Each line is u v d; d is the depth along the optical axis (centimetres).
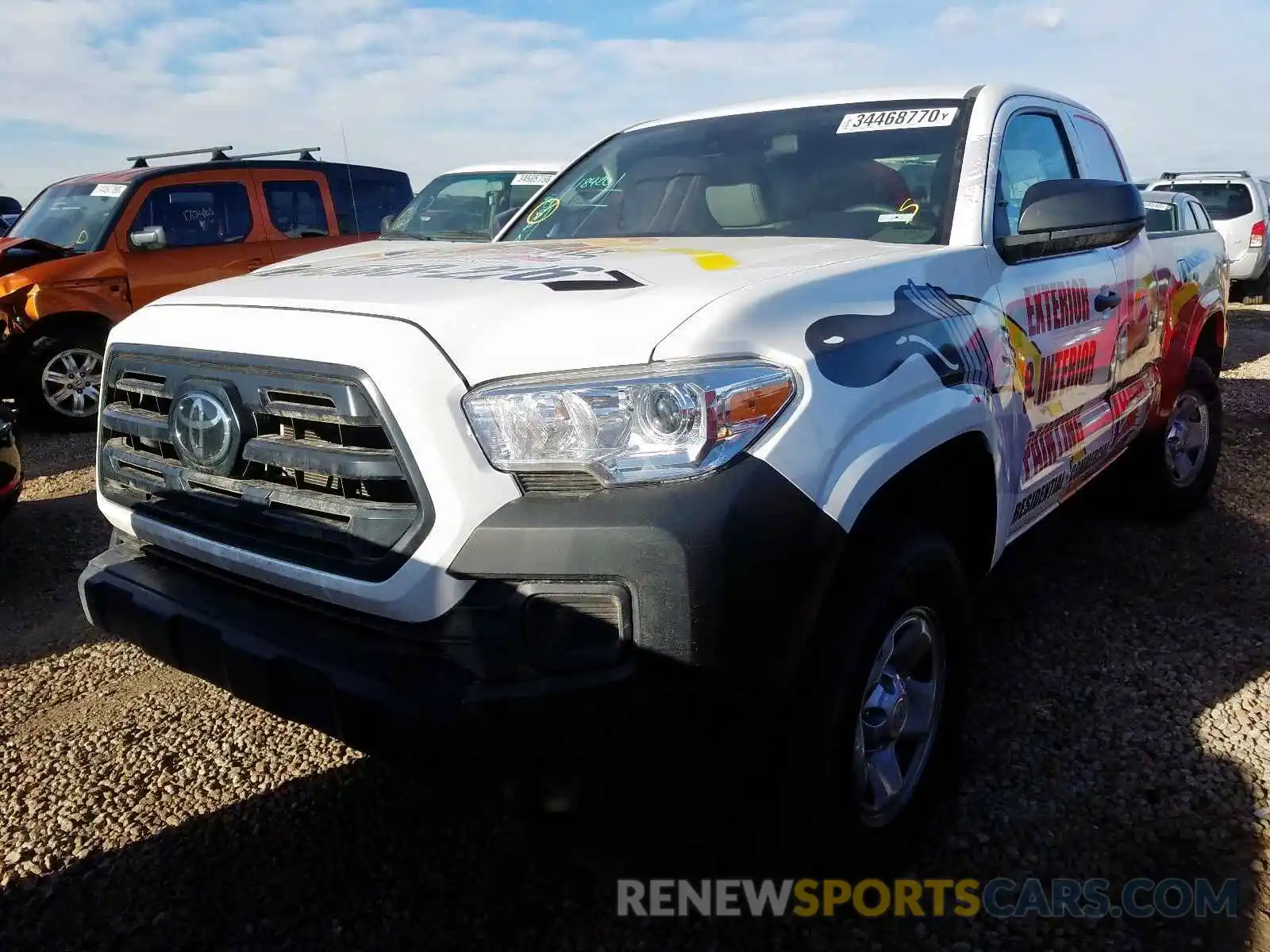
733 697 190
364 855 259
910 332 239
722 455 191
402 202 1014
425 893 245
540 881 248
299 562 213
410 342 200
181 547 241
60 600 434
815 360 209
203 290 260
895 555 226
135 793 288
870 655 221
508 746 187
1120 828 264
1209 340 518
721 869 248
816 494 200
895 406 224
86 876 253
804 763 214
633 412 190
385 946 228
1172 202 581
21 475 475
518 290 220
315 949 228
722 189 350
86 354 798
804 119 361
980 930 231
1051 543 469
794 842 221
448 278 238
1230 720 313
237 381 224
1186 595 409
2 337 763
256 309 230
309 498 213
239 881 250
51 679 360
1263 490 555
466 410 195
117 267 801
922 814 255
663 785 190
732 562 187
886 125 338
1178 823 265
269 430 223
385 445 201
